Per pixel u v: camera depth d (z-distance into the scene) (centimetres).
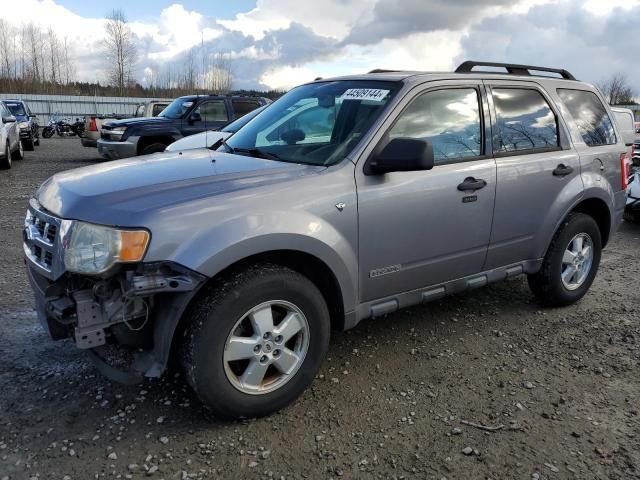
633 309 475
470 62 412
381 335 411
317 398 324
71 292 267
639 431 297
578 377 355
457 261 380
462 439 288
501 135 402
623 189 503
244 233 274
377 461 269
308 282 303
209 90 4628
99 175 319
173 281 260
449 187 359
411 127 351
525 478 259
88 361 359
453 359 376
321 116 374
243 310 280
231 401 286
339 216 310
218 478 255
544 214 429
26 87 4984
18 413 300
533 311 465
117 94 5131
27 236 306
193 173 314
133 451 272
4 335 392
